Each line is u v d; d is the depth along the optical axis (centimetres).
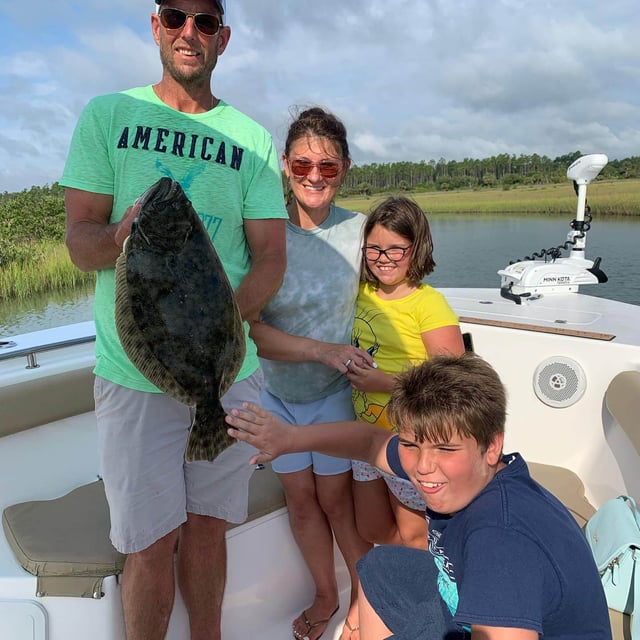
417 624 156
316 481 219
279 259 196
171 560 181
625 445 269
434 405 123
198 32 170
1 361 288
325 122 212
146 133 174
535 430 310
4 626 174
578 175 362
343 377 232
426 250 222
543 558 113
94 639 178
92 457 254
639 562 173
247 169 188
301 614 226
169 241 152
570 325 310
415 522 218
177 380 157
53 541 182
